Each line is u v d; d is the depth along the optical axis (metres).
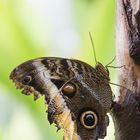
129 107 0.88
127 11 0.88
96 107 0.94
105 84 0.94
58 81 0.93
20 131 1.05
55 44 1.05
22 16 1.05
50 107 0.93
